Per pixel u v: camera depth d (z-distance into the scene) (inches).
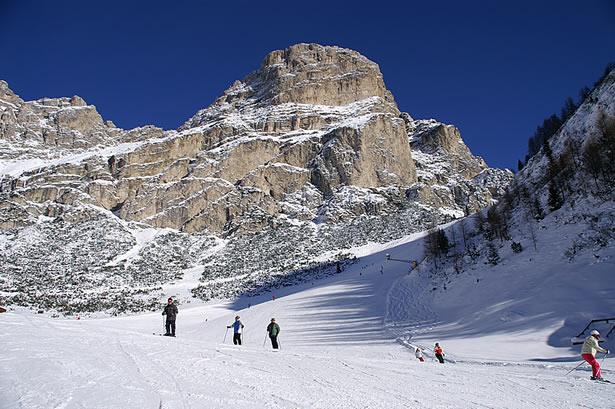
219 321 2065.7
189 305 2950.3
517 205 2267.5
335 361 482.3
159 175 6200.8
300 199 5949.8
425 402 287.9
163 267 4151.1
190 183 5940.0
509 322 1016.9
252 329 1631.4
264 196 5782.5
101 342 456.4
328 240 4539.9
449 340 987.3
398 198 5920.3
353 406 260.2
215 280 3673.7
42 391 227.3
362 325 1427.2
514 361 644.1
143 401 225.0
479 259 1824.6
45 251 4320.9
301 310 1873.8
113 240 4810.5
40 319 701.3
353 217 5315.0
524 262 1477.6
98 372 292.2
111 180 6230.3
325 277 3063.5
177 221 5600.4
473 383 387.2
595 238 1304.1
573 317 898.7
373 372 419.2
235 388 281.4
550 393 342.3
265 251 4439.0
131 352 402.0
